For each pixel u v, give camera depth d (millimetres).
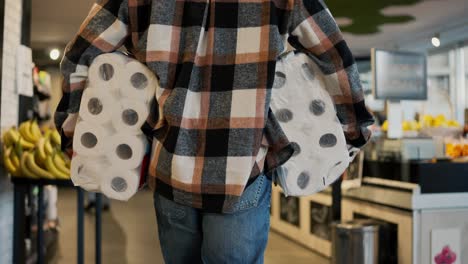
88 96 1127
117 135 1127
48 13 7461
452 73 8188
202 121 1031
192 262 1159
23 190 2920
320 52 1112
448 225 3279
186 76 1033
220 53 1049
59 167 2762
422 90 4086
